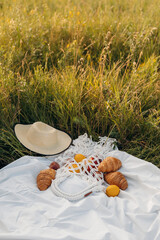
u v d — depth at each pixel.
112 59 2.67
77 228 1.28
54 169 1.66
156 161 1.91
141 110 2.14
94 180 1.56
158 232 1.27
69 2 3.89
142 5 3.59
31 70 2.35
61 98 2.09
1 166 1.94
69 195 1.47
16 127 1.87
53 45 2.77
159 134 1.98
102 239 1.21
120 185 1.55
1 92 2.05
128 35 2.81
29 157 1.74
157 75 2.25
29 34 2.70
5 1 3.78
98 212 1.38
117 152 1.74
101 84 2.07
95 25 3.06
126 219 1.34
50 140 1.81
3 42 2.62
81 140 1.91
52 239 1.20
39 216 1.32
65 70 2.39
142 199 1.47
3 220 1.30
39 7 3.72
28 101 2.10
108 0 4.08
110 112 2.07
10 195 1.45
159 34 2.83
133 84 2.17
